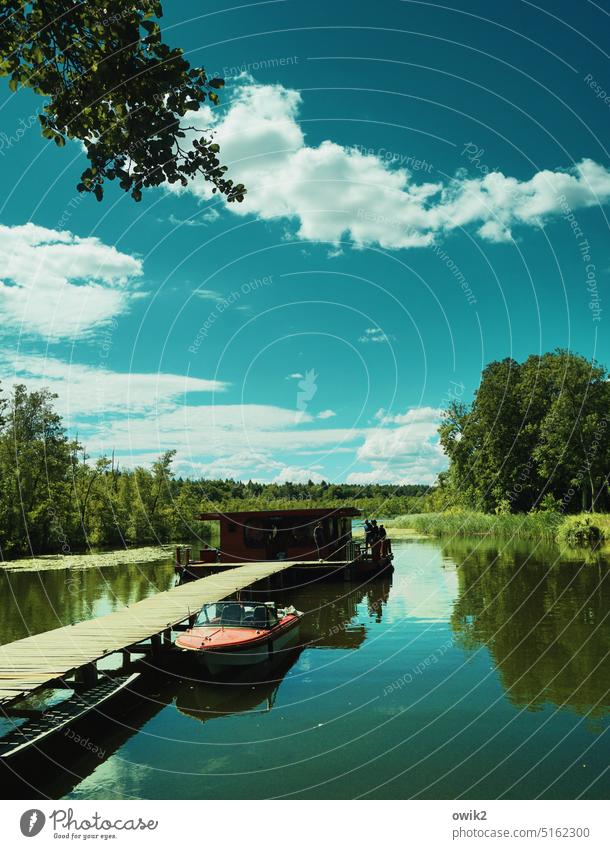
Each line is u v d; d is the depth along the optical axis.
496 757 8.98
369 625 18.61
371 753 9.27
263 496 89.19
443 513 70.12
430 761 8.91
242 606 15.12
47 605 22.56
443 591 24.58
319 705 11.48
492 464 71.38
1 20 7.34
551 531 49.47
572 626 16.94
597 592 22.23
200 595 19.55
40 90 7.75
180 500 63.00
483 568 31.30
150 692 12.74
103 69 7.31
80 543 52.50
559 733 9.72
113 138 7.87
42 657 11.48
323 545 30.45
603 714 10.41
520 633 16.42
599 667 13.04
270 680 13.24
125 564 37.72
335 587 27.42
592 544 41.88
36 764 8.91
